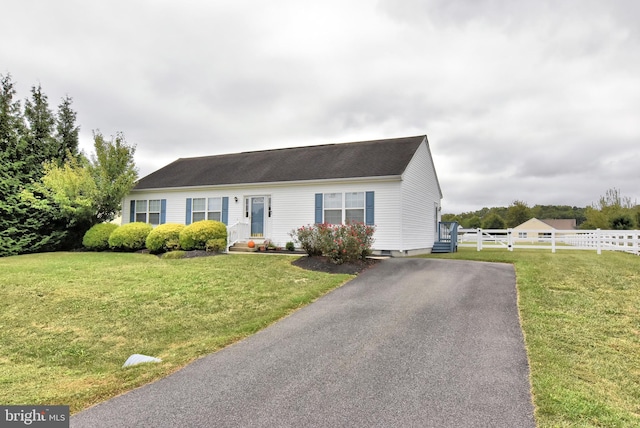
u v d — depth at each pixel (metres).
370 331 6.13
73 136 20.73
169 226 16.34
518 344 5.42
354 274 10.77
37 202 17.08
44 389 4.65
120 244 16.78
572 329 6.11
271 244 16.56
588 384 4.25
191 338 6.44
